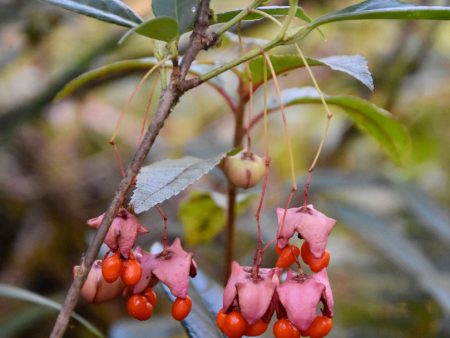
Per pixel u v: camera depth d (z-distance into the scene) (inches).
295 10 9.4
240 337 9.4
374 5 9.7
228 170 10.6
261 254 9.5
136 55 17.4
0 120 16.5
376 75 20.4
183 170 9.5
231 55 16.9
